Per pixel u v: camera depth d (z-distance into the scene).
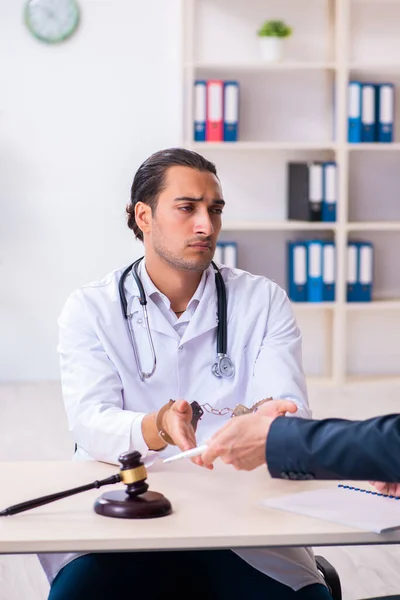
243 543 1.33
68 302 2.10
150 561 1.70
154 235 2.01
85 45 5.65
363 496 1.52
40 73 5.65
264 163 5.83
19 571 3.06
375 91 5.58
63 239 5.77
